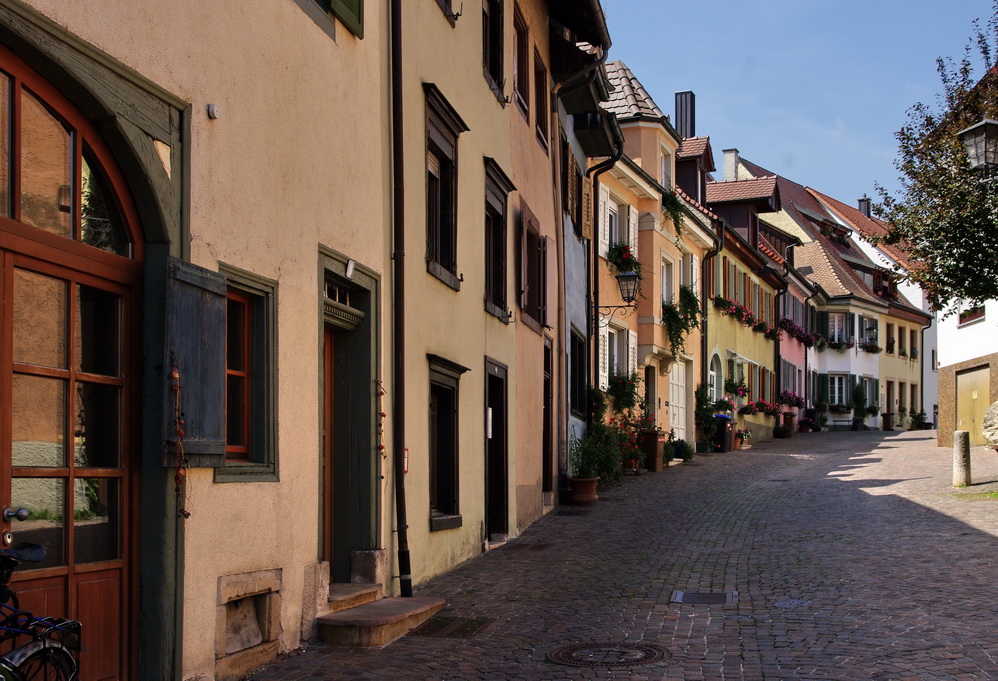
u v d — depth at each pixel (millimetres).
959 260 15031
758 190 39812
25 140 5078
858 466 24500
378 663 7094
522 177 15500
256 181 6973
